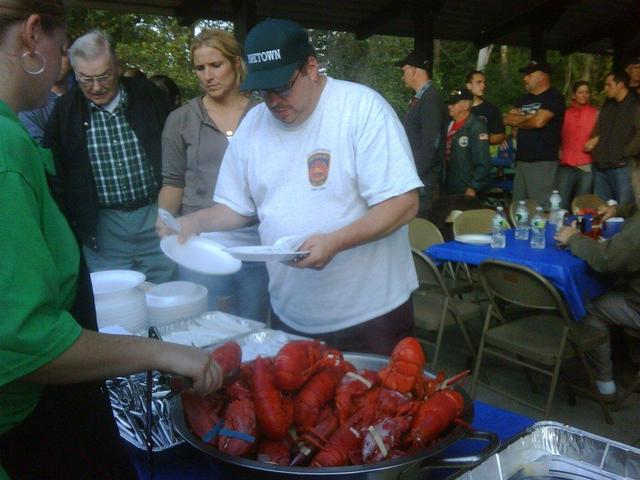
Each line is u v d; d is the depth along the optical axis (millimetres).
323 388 1330
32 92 1037
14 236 892
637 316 3434
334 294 1995
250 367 1385
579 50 12453
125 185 3387
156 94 3541
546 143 6449
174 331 1938
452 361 4348
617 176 6762
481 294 5551
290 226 1969
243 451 1184
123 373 1040
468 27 10016
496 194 8523
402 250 2072
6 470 1057
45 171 1047
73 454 1123
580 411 3607
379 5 8141
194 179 3252
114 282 2205
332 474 1078
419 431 1212
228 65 3109
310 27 8383
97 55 3088
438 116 5695
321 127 1886
